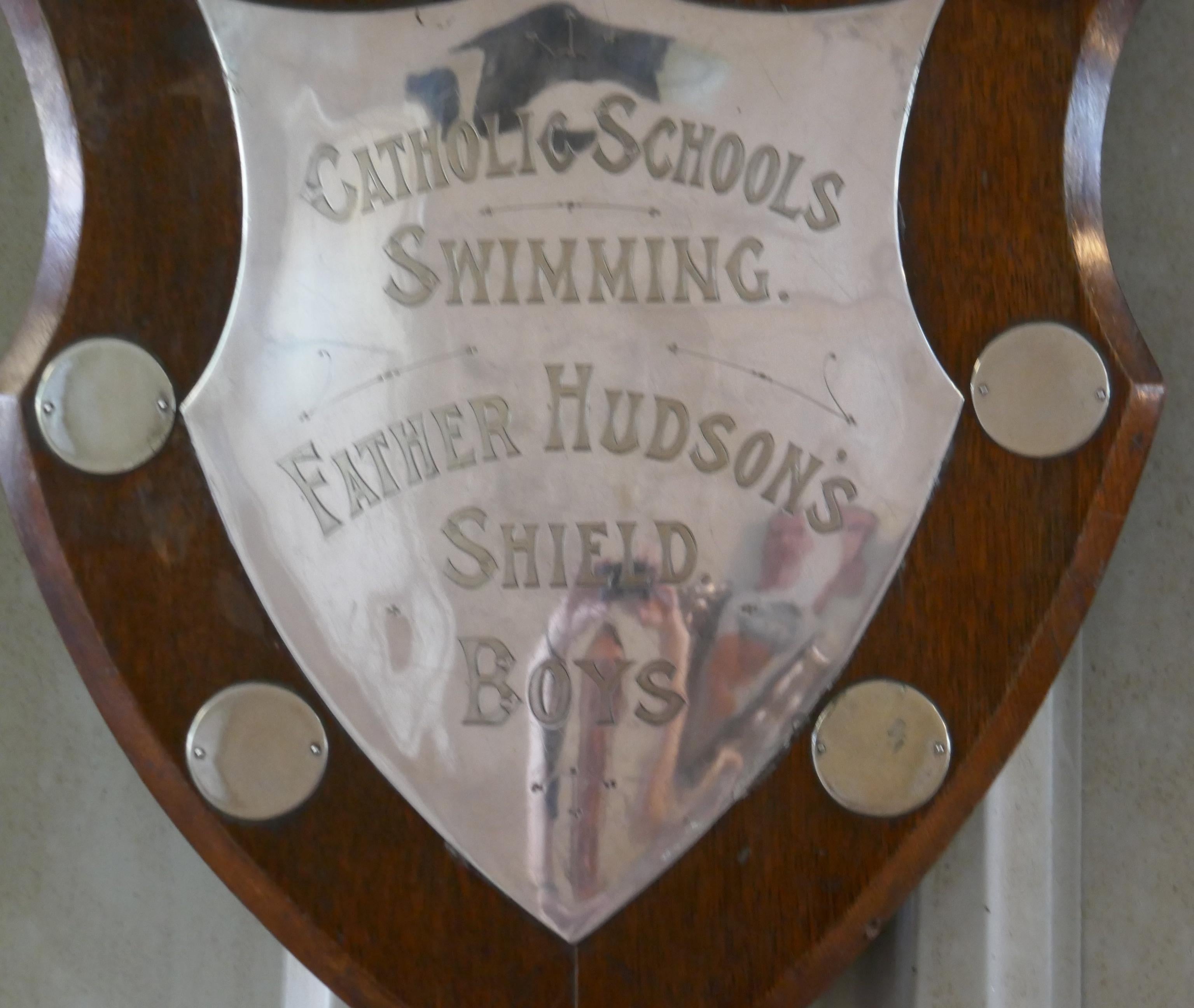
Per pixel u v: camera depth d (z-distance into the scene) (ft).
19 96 3.67
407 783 3.01
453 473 3.03
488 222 3.04
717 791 3.02
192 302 3.01
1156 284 3.45
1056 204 3.04
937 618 3.03
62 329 2.99
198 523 3.01
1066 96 3.04
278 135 3.02
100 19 3.00
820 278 3.04
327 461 3.02
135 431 3.00
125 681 2.99
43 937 3.63
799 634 3.03
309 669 3.01
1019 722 3.02
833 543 3.03
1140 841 3.38
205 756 3.00
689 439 3.03
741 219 3.04
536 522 3.03
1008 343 3.03
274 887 3.00
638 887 3.01
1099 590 3.48
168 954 3.59
